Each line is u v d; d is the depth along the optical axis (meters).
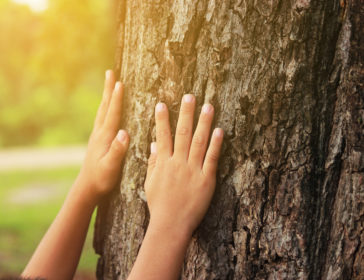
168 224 0.98
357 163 0.96
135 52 1.06
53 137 13.75
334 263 0.98
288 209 0.98
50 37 4.59
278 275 0.99
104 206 1.10
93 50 4.54
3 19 14.16
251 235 1.00
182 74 1.02
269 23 0.97
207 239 1.02
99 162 1.07
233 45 0.99
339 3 0.96
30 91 14.32
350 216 0.97
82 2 4.50
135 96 1.06
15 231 4.01
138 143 1.05
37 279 0.95
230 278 1.01
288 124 0.98
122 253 1.08
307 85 0.97
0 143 13.90
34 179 6.86
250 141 0.99
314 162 0.98
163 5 1.02
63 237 1.06
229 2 0.99
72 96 13.70
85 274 2.04
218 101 1.00
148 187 1.01
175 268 0.97
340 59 0.97
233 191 1.01
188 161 1.00
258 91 0.98
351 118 0.96
